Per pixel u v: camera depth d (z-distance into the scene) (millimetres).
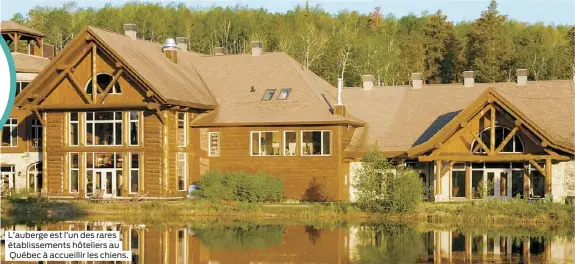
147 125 53188
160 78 54344
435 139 50344
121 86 53781
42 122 55281
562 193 49375
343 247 34625
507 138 48969
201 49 120688
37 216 47750
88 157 54656
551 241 36219
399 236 38094
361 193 46781
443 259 31422
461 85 59656
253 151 55031
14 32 64062
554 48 105125
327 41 106750
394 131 56531
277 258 31953
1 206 49188
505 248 34156
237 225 42906
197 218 46438
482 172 51500
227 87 59312
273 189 52031
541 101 55688
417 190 45094
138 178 53375
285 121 54094
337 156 53094
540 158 48594
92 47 53969
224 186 50094
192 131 56156
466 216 43469
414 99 59312
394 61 103000
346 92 61781
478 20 97812
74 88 54656
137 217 47125
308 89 56938
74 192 54625
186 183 55188
